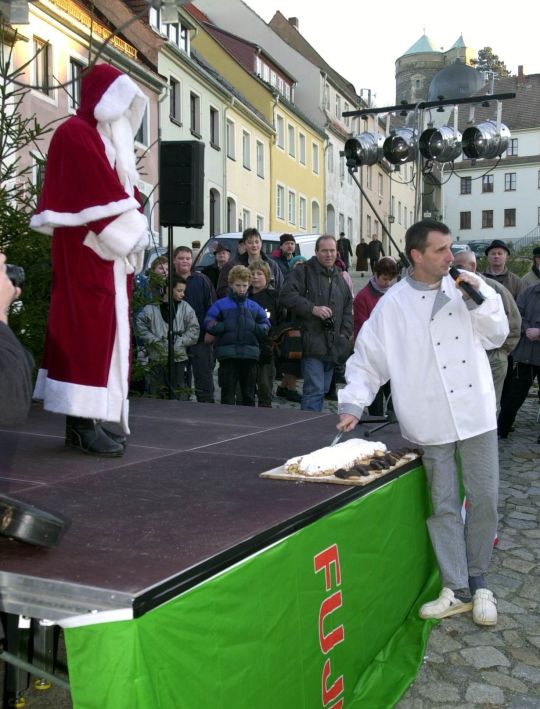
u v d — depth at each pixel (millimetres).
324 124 38375
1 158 5441
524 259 17531
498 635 3551
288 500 2717
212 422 4762
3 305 1752
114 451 3533
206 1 38469
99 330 3334
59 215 3219
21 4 3688
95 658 1830
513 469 6633
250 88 31641
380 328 3549
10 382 1697
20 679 2334
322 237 6750
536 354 7406
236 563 2186
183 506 2635
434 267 3432
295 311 6660
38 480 3037
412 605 3650
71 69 16234
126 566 2004
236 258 9156
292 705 2438
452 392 3465
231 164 27859
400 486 3414
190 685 1955
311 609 2580
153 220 20359
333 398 9945
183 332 7051
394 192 52719
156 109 21328
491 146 7844
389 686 3047
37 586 1900
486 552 3693
